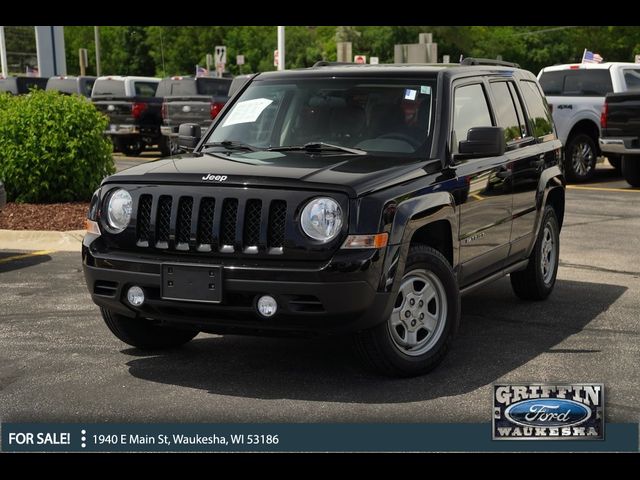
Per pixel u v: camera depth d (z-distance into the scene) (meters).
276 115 6.81
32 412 5.38
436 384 5.82
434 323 6.05
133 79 27.58
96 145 13.38
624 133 15.76
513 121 7.59
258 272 5.43
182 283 5.60
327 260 5.41
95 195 6.10
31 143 13.02
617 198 15.50
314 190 5.46
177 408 5.43
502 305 8.05
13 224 11.66
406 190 5.74
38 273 9.39
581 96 18.09
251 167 5.80
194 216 5.62
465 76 6.89
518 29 87.19
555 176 8.09
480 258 6.75
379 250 5.46
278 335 5.64
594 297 8.36
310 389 5.75
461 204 6.33
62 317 7.62
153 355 6.55
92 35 80.56
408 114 6.47
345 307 5.41
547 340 6.87
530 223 7.65
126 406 5.47
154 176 5.83
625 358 6.39
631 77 18.25
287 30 76.19
